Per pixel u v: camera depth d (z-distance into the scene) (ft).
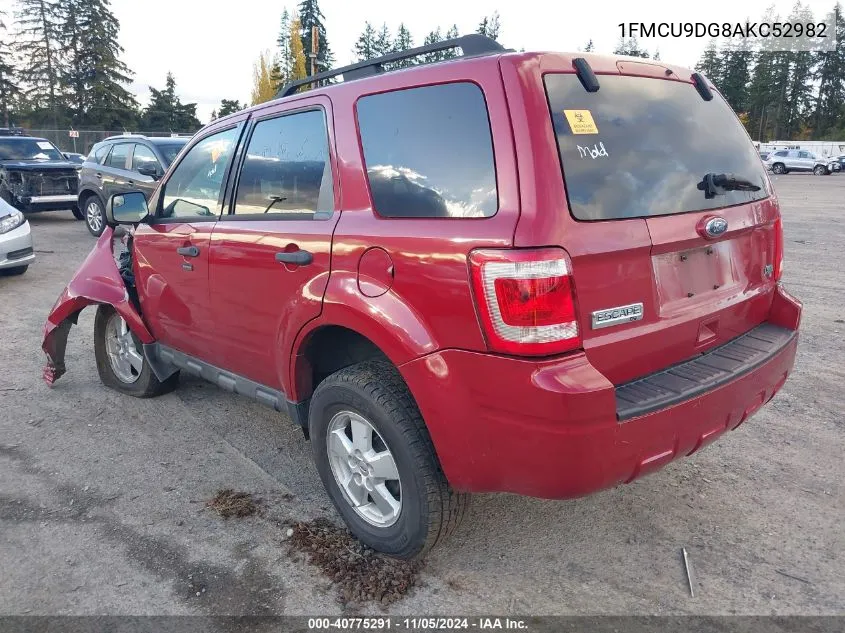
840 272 29.45
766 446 12.97
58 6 228.63
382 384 8.86
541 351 7.19
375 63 10.07
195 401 15.70
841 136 268.21
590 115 8.03
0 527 10.50
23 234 29.22
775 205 10.55
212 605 8.71
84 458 12.87
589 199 7.65
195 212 12.68
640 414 7.55
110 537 10.23
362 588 8.99
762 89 285.23
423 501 8.58
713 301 9.28
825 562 9.48
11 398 15.92
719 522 10.49
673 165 8.77
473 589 9.01
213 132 12.57
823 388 15.87
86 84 230.89
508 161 7.49
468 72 8.06
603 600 8.77
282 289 10.19
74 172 49.16
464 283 7.55
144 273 13.89
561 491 7.43
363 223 8.95
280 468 12.46
